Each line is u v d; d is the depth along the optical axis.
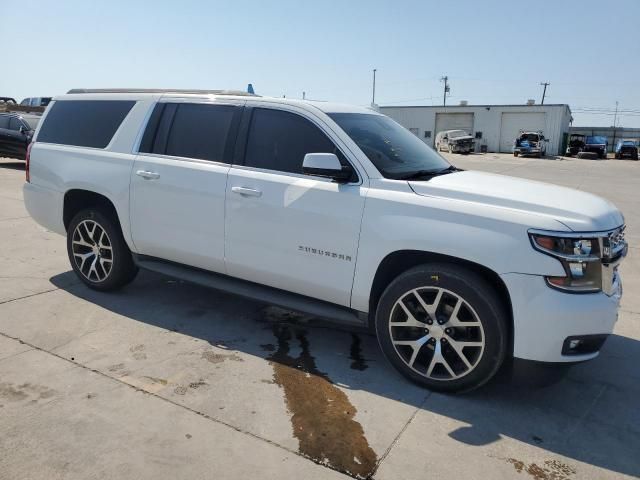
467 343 3.34
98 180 4.79
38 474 2.57
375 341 4.34
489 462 2.82
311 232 3.76
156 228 4.54
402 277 3.49
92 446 2.80
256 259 4.05
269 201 3.91
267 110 4.15
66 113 5.27
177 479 2.58
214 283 4.32
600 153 40.81
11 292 5.05
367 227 3.55
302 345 4.19
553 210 3.20
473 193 3.37
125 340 4.12
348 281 3.68
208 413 3.15
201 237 4.30
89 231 5.03
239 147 4.19
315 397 3.40
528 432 3.12
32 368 3.61
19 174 14.26
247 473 2.64
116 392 3.34
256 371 3.72
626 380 3.81
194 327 4.43
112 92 5.05
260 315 4.77
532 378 3.26
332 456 2.80
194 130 4.45
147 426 2.99
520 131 48.09
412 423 3.15
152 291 5.24
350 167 3.72
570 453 2.93
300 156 3.94
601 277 3.17
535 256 3.10
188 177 4.30
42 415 3.05
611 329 3.25
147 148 4.64
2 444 2.78
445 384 3.45
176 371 3.66
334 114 4.05
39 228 7.82
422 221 3.38
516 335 3.19
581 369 3.97
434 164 4.22
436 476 2.69
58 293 5.08
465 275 3.29
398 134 4.46
